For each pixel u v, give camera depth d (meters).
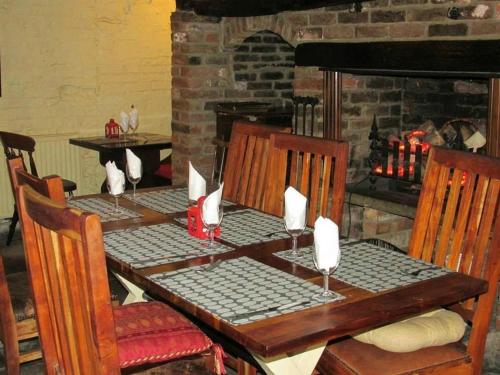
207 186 2.56
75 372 1.55
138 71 5.38
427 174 2.23
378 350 1.97
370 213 3.49
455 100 3.34
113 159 4.84
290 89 4.68
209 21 4.30
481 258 2.02
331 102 3.43
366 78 3.50
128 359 1.83
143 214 2.45
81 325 1.47
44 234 1.52
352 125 3.51
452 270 1.92
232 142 3.03
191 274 1.83
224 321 1.53
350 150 3.52
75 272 1.44
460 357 1.96
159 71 5.48
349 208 3.42
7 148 4.09
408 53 2.98
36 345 3.09
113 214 2.44
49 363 1.67
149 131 5.54
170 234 2.20
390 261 1.96
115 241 2.12
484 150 2.94
